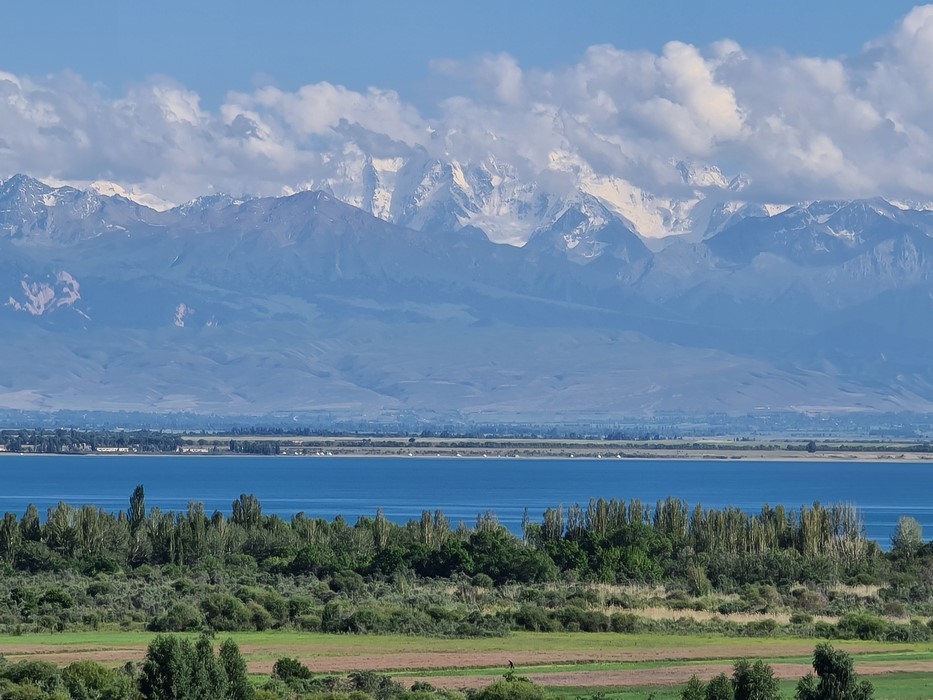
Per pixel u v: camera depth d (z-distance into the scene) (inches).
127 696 7445.9
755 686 7140.8
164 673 7140.8
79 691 7770.7
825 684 7052.2
